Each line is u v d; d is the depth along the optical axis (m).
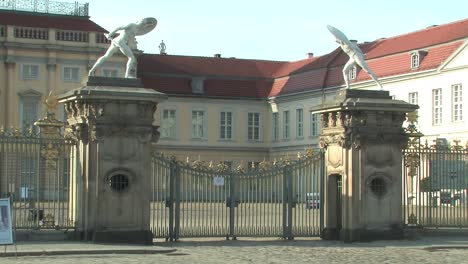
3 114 70.56
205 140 81.75
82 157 24.38
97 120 24.23
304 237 28.22
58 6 73.38
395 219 27.03
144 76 80.31
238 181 27.75
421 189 28.41
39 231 24.33
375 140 26.86
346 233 26.59
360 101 26.66
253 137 83.75
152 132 24.97
